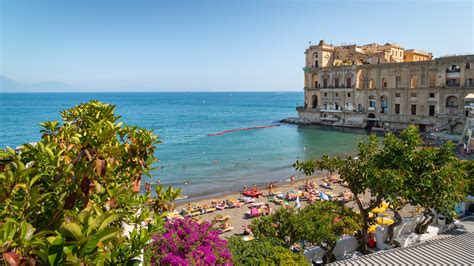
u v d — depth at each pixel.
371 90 105.69
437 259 14.57
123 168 9.61
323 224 19.31
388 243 22.48
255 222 20.92
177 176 54.50
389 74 101.75
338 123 114.12
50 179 7.04
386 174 18.89
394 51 120.88
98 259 4.76
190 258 11.77
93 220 4.71
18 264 4.34
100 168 6.49
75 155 7.65
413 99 96.50
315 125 120.00
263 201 41.34
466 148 65.81
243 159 67.00
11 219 5.32
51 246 4.45
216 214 36.53
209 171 57.69
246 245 16.30
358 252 22.34
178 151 74.38
